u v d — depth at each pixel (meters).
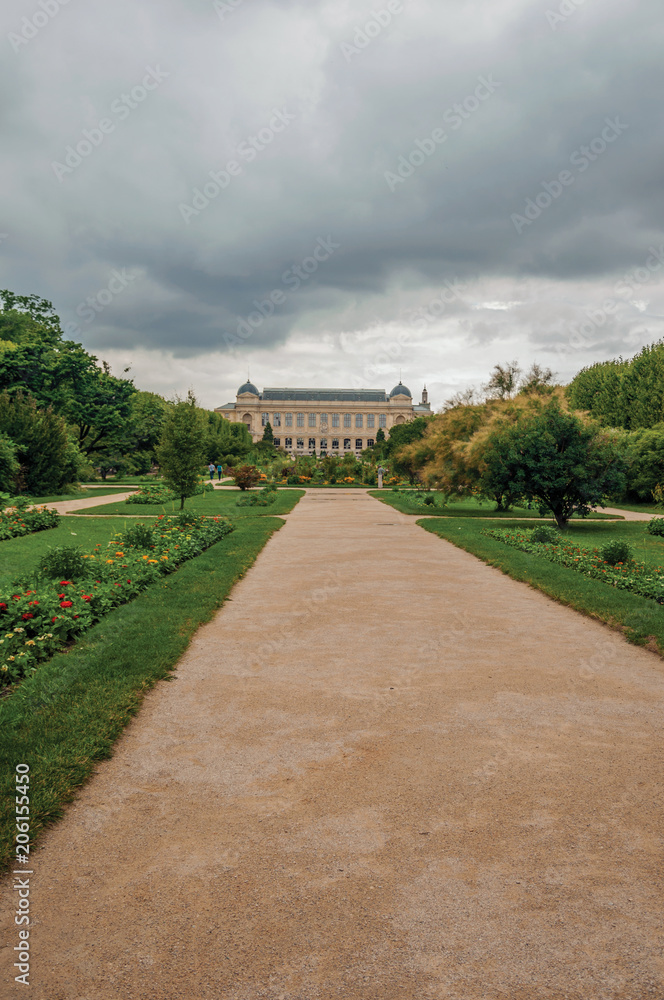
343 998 2.50
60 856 3.44
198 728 5.16
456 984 2.57
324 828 3.69
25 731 4.90
